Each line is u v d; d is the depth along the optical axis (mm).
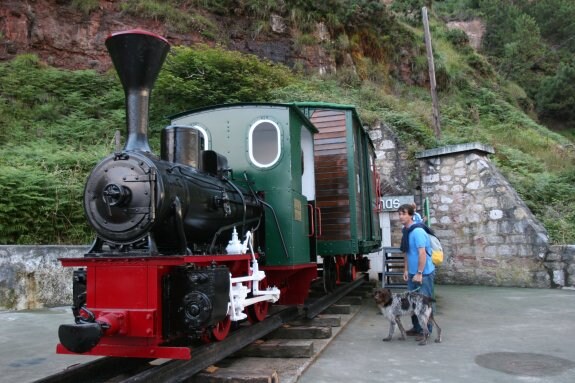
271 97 15664
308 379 4430
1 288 8555
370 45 22953
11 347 6020
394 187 13367
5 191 9500
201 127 6301
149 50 4387
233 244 4754
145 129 4469
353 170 8172
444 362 5016
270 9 20641
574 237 12188
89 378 4066
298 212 6180
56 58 16547
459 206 12711
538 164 16422
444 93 23469
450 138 16406
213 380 3998
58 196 9922
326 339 5918
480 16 39250
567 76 30828
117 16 17672
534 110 30766
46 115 14352
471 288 11516
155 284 3697
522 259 11680
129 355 3715
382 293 6141
